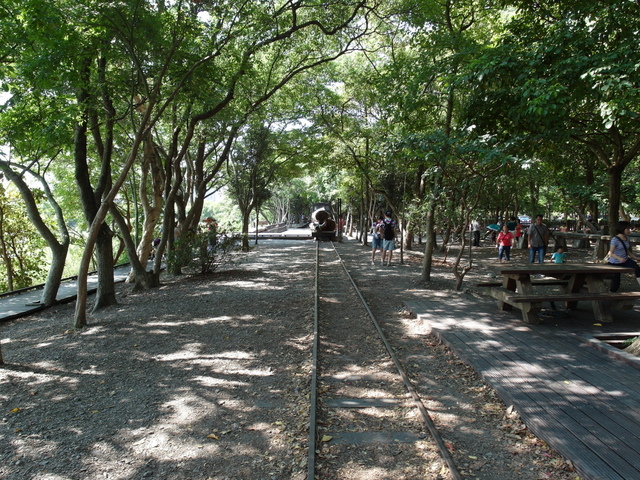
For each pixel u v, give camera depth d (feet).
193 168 72.33
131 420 14.88
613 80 24.40
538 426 12.94
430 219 42.50
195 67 32.91
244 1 33.99
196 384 18.10
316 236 114.42
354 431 14.06
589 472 10.61
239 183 88.12
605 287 25.84
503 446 12.88
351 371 19.57
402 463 12.19
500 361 18.71
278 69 60.39
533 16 34.81
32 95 32.86
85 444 13.30
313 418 14.33
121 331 26.99
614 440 12.06
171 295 39.37
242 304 34.32
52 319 33.14
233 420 14.85
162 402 16.34
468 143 29.73
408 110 38.63
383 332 25.68
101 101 34.81
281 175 96.53
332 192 159.63
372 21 50.67
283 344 23.59
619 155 45.80
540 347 20.54
